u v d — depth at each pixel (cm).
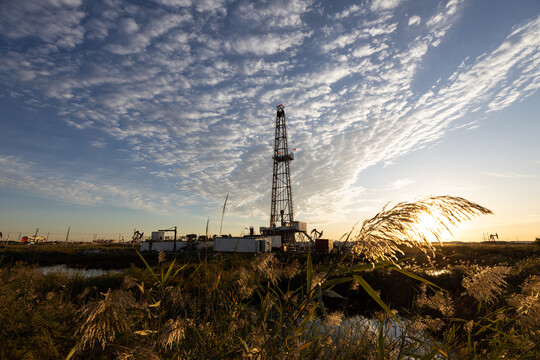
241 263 270
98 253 4838
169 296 245
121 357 163
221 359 218
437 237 164
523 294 263
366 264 172
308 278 185
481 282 221
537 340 223
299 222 5081
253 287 261
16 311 543
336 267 181
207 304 241
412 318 255
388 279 914
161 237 6538
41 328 493
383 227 171
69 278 1165
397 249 172
